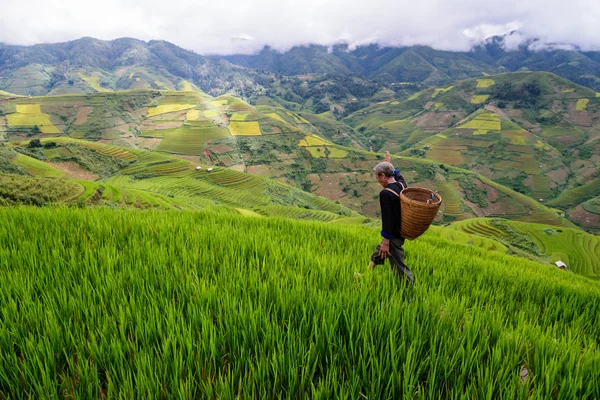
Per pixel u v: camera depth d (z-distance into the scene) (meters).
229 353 2.17
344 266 4.21
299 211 117.31
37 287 3.00
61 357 2.18
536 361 2.30
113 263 3.65
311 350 2.17
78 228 5.09
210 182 146.75
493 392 1.98
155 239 4.99
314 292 3.01
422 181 186.38
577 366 2.17
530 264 10.53
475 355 2.27
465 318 2.90
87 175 127.19
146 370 1.96
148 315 2.49
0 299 2.74
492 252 11.30
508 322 3.29
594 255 88.81
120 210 8.01
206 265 3.90
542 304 4.43
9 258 3.66
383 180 3.79
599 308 4.38
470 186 188.00
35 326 2.40
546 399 1.92
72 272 3.38
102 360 2.06
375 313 2.73
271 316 2.60
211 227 6.27
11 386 1.82
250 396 1.81
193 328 2.46
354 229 9.57
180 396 1.75
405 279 3.76
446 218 161.50
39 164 103.94
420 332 2.46
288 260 4.40
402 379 2.01
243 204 127.06
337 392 1.88
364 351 2.17
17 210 6.29
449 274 4.89
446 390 2.00
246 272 3.67
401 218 3.57
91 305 2.60
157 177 140.62
